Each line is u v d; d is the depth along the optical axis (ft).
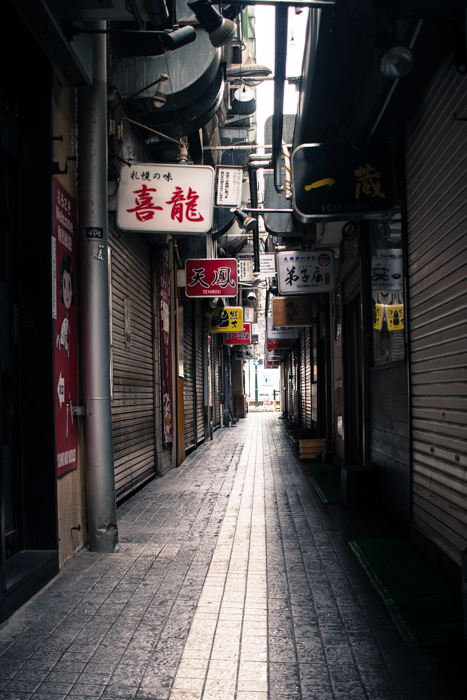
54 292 13.55
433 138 13.92
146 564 14.10
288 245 39.52
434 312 13.96
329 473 29.09
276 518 19.25
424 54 13.14
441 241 13.35
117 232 21.52
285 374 97.55
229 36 13.08
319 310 38.42
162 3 12.71
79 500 15.33
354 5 9.79
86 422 15.37
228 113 41.98
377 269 20.42
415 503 15.69
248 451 42.06
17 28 12.12
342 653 9.21
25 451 13.29
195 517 19.45
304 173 16.52
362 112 15.15
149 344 28.02
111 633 10.00
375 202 16.37
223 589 12.29
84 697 7.89
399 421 17.37
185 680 8.37
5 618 10.55
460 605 10.89
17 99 13.46
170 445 32.17
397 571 12.99
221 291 33.96
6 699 7.81
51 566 12.89
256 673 8.58
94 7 13.23
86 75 14.49
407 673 8.54
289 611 11.04
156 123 22.95
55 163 13.71
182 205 19.36
